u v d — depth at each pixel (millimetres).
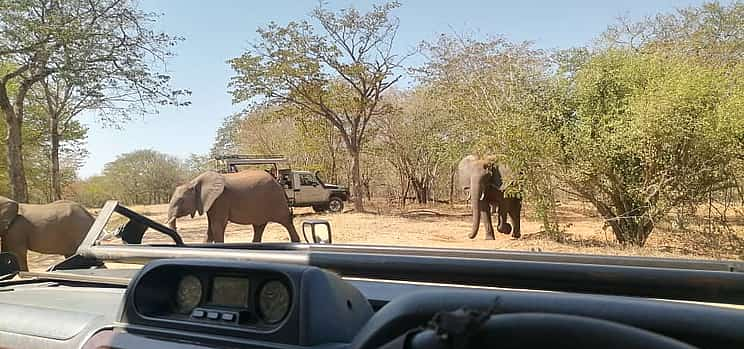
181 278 1452
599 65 12977
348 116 27562
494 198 16375
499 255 2105
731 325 1020
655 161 11789
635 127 11625
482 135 15586
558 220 16109
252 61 25734
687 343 1003
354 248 2414
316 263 1931
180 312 1430
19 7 16922
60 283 2166
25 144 29688
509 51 23031
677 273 1563
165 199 52719
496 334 870
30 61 18156
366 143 32750
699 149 11492
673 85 11656
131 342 1386
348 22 25625
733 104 11203
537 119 13086
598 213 14430
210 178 13344
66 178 38438
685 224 11961
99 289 1993
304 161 36219
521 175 13703
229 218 13609
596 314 1063
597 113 12664
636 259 1879
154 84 20359
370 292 1767
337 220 22703
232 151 46219
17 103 19328
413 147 33156
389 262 1857
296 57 25438
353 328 1318
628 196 12500
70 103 27766
